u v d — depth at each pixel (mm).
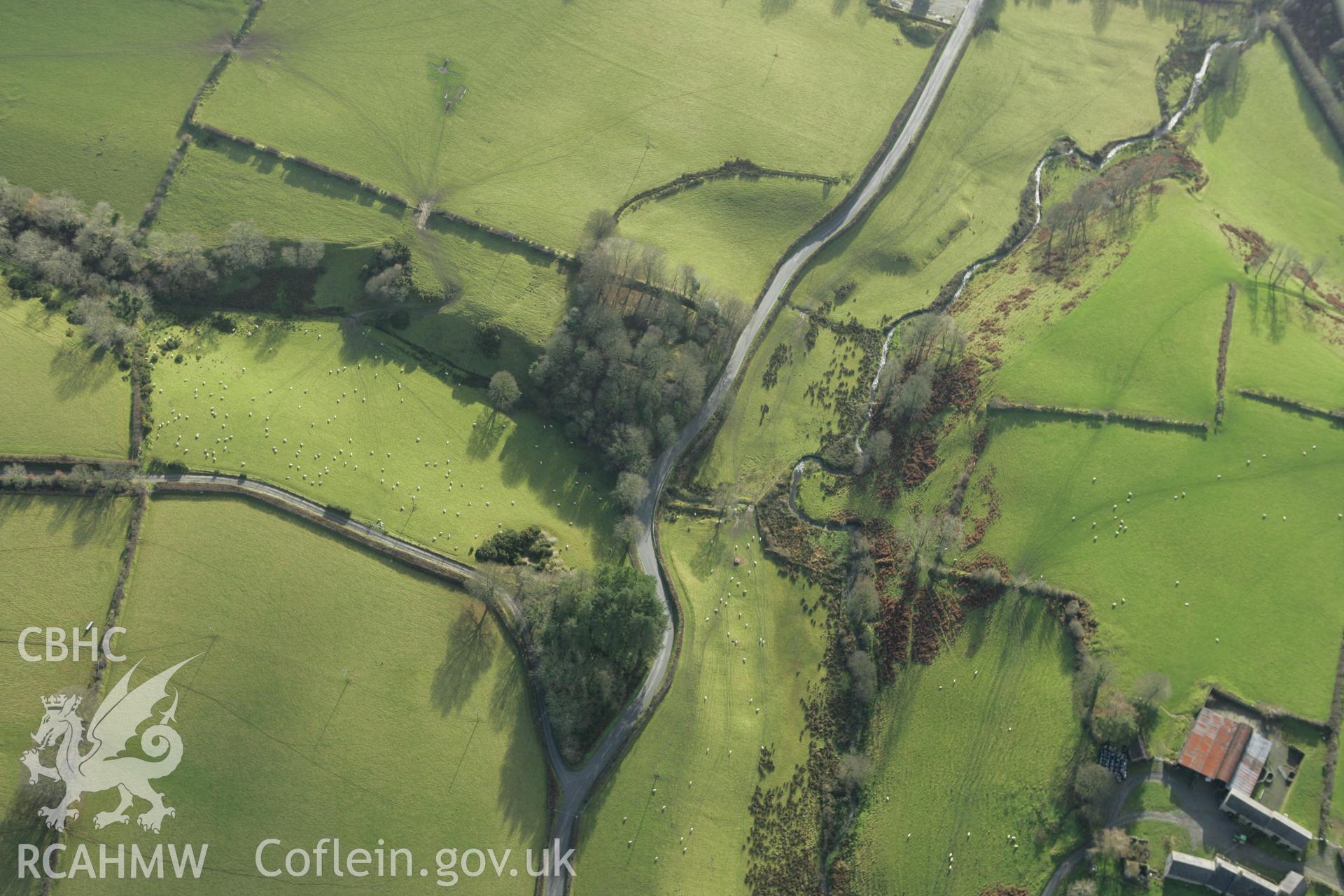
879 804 113500
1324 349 136250
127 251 144375
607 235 150750
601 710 118812
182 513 125312
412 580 124250
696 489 141250
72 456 126312
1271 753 104062
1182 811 102375
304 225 150125
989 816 109000
